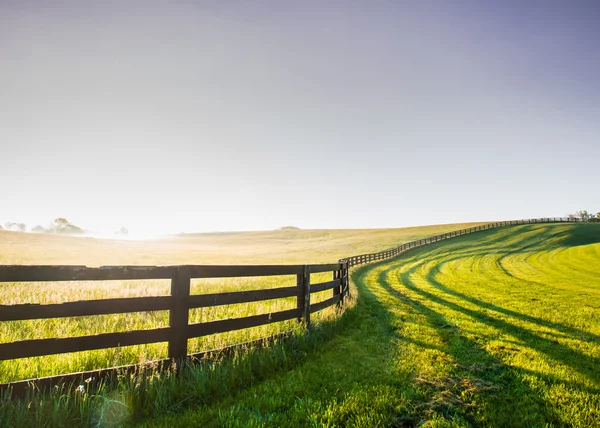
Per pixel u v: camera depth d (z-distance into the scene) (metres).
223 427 3.18
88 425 3.11
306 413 3.50
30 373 3.74
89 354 4.30
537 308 10.48
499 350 6.01
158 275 3.99
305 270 6.39
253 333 5.71
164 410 3.46
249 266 5.07
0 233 49.75
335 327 6.95
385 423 3.38
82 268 3.50
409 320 8.55
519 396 4.11
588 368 5.15
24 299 7.55
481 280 19.86
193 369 4.04
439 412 3.69
